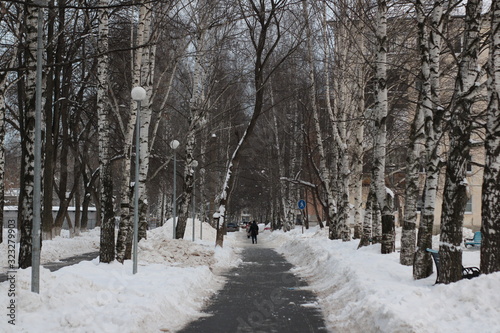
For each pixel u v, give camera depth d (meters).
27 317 8.83
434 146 13.29
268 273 20.67
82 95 36.56
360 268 15.09
